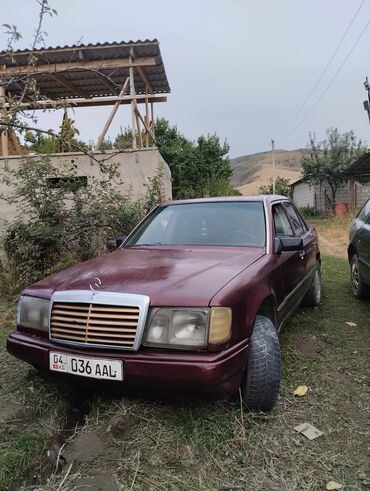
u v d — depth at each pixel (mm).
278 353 3037
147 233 4480
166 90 12438
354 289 6496
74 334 2820
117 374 2633
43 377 3482
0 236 7855
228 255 3646
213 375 2523
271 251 3791
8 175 8945
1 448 2645
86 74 10633
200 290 2766
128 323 2682
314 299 5852
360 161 19547
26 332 3141
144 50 9562
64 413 3119
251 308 2936
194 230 4223
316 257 5895
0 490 2338
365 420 3041
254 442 2748
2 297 6691
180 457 2600
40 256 7254
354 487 2348
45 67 9852
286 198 5387
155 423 2875
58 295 2932
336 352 4293
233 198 4543
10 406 3211
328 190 31547
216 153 24750
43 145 9461
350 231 6699
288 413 3096
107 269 3328
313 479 2430
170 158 23156
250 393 2951
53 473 2508
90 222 7641
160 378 2568
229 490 2352
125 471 2484
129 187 9039
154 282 2914
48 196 7492
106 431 2830
